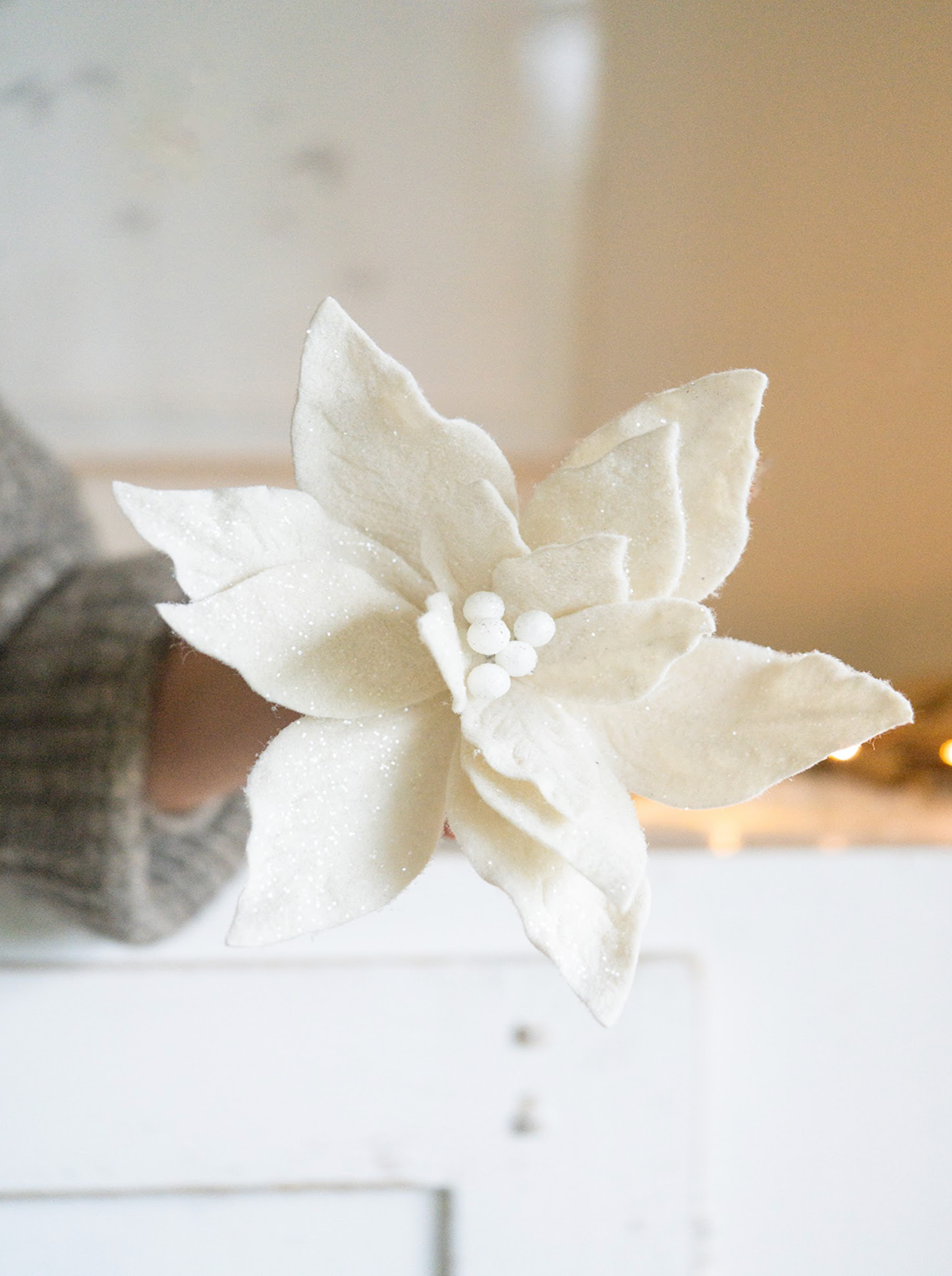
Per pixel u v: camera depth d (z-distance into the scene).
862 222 1.07
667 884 0.75
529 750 0.50
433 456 0.51
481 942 0.74
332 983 0.73
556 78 1.46
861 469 1.06
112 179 1.47
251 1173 0.72
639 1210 0.74
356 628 0.52
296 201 1.50
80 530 0.75
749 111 1.25
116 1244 0.73
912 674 0.98
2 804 0.64
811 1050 0.76
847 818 0.84
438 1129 0.73
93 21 1.44
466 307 1.51
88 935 0.72
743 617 1.18
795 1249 0.76
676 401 0.52
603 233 1.47
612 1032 0.74
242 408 1.53
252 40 1.46
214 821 0.70
